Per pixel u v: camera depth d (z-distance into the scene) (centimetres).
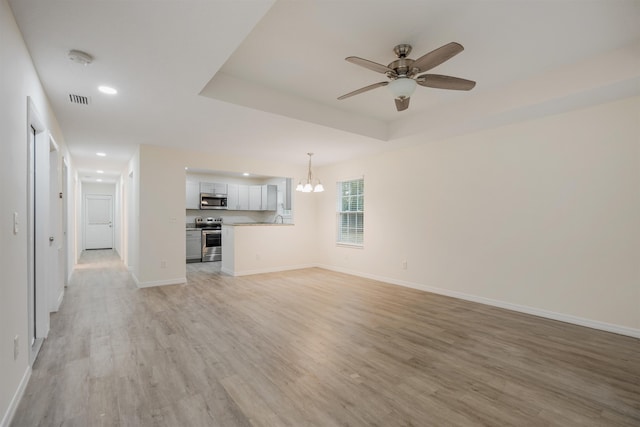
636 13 212
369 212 576
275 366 241
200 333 305
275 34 238
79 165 674
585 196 329
